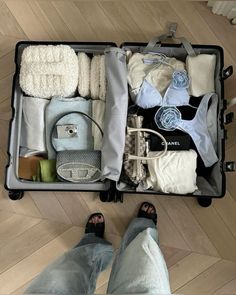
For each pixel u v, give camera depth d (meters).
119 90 1.20
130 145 1.25
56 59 1.26
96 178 1.24
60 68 1.25
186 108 1.32
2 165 1.45
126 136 1.25
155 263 1.01
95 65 1.31
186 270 1.37
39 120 1.29
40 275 0.99
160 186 1.23
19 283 1.36
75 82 1.28
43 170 1.28
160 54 1.33
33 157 1.31
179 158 1.23
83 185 1.26
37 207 1.42
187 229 1.40
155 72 1.29
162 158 1.22
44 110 1.30
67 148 1.27
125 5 1.55
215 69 1.33
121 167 1.21
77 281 1.00
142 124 1.30
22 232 1.41
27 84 1.26
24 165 1.30
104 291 1.34
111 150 1.18
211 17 1.54
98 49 1.35
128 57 1.32
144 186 1.26
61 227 1.41
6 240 1.40
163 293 0.90
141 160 1.23
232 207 1.41
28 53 1.26
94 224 1.38
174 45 1.34
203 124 1.27
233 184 1.43
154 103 1.27
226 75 1.30
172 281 1.36
